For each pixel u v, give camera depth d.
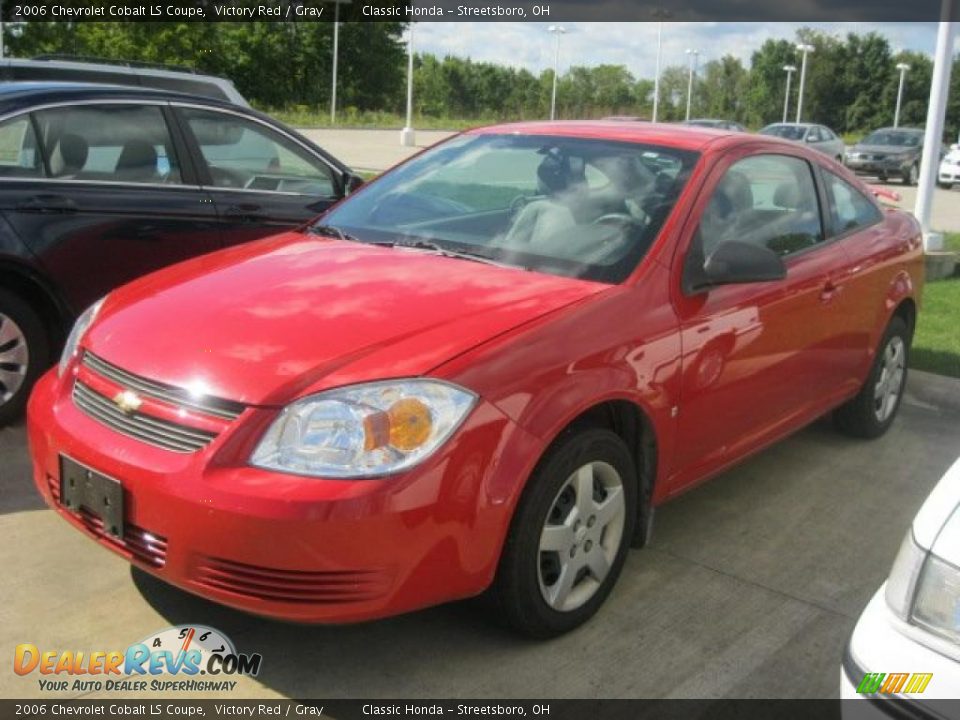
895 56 87.25
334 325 2.96
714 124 26.36
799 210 4.41
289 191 5.86
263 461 2.62
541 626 3.06
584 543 3.15
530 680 2.95
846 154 27.05
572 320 3.07
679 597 3.49
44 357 4.88
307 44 55.16
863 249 4.75
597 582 3.24
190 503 2.61
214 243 5.47
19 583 3.34
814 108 89.25
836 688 2.99
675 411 3.42
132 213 5.13
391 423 2.64
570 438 2.99
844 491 4.55
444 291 3.21
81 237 4.95
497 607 2.98
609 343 3.12
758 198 4.11
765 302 3.86
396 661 3.01
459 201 4.02
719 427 3.74
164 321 3.09
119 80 8.52
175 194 5.31
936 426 5.57
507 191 3.97
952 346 6.94
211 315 3.08
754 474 4.72
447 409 2.69
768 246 4.07
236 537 2.57
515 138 4.32
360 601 2.61
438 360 2.77
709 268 3.51
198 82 9.05
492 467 2.74
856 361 4.79
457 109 72.00
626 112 74.50
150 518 2.71
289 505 2.53
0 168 4.75
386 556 2.60
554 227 3.68
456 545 2.70
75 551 3.58
